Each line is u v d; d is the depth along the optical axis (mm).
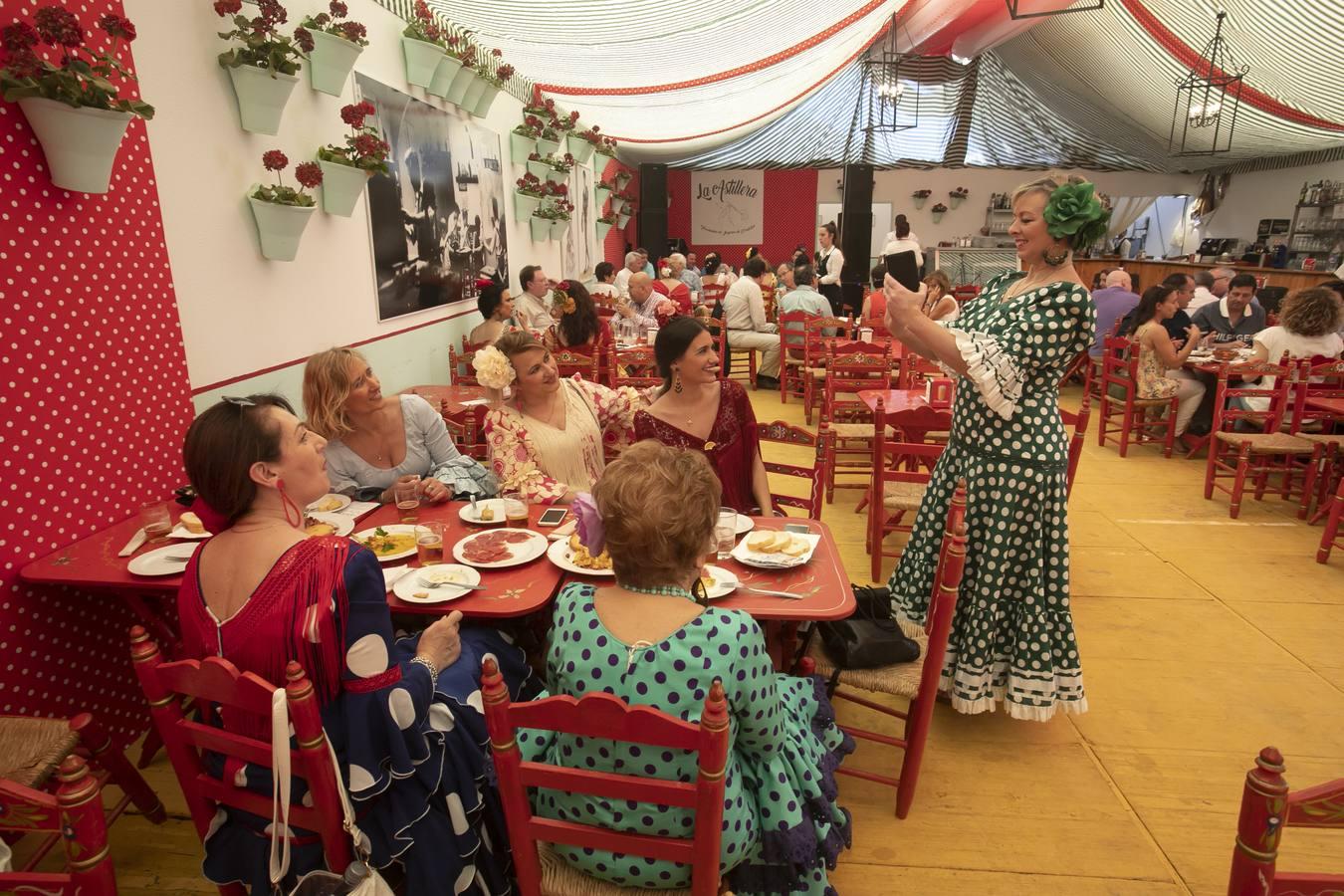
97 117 2199
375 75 4527
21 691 2316
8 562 2244
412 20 4902
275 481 1508
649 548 1393
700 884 1298
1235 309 7023
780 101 10734
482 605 1959
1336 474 5082
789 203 17391
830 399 5055
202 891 2088
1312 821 1007
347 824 1419
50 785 1908
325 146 3861
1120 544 4398
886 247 9680
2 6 2131
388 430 2949
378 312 4633
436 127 5426
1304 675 3084
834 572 2129
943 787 2475
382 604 1525
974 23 10867
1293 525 4684
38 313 2293
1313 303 5320
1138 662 3182
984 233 16562
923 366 5980
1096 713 2857
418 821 1631
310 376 2781
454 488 2875
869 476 5531
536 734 1642
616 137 11438
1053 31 10609
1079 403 8156
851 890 2076
